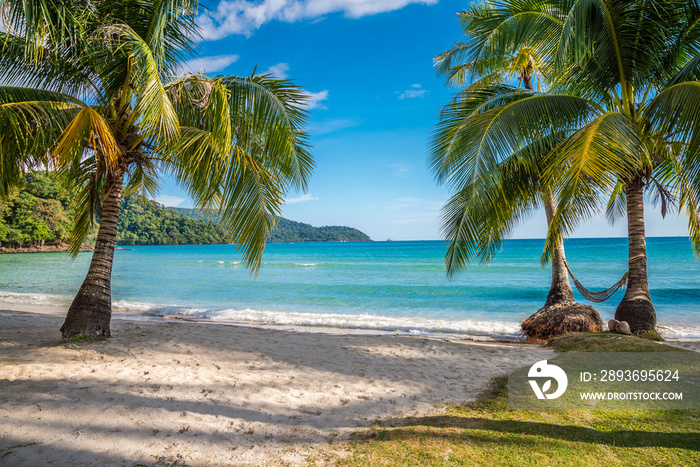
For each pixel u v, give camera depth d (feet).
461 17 31.24
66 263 123.54
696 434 8.84
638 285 22.33
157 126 15.03
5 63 16.72
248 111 18.24
